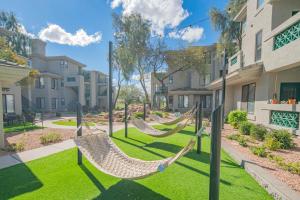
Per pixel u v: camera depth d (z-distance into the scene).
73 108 33.12
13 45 27.61
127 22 25.39
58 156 5.94
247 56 13.02
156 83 30.58
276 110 8.79
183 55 26.38
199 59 26.17
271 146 6.10
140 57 26.25
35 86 28.64
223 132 9.68
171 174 4.45
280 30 8.34
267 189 3.56
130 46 25.47
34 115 17.11
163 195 3.52
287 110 7.98
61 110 31.44
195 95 26.78
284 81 9.45
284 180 3.73
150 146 7.36
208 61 27.25
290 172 4.12
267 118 9.59
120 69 27.12
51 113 26.80
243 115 10.98
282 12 9.29
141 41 25.50
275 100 9.08
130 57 25.52
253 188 3.71
